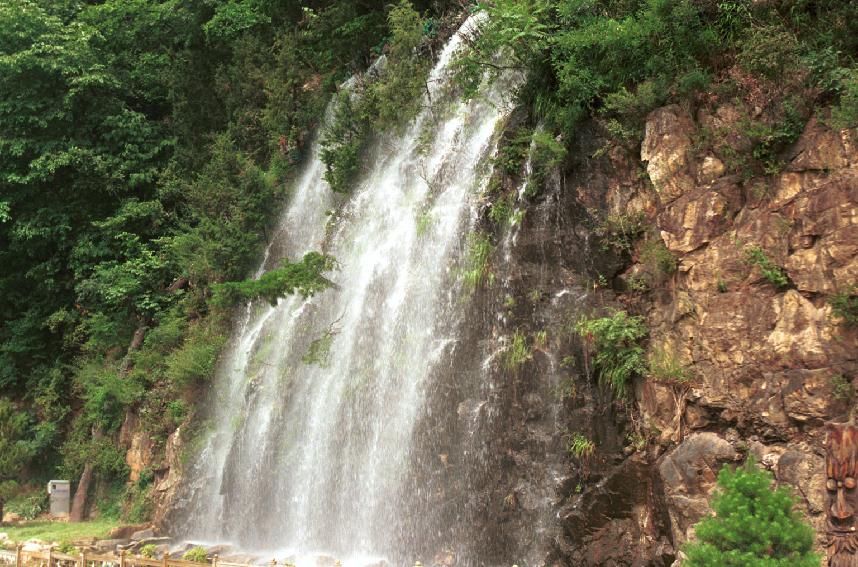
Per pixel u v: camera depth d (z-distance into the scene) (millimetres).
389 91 17891
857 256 9398
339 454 14727
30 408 24625
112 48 28453
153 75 27953
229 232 21406
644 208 11891
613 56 12445
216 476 17359
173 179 24953
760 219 10422
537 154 13133
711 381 10383
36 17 25312
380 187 18047
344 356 15625
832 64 10344
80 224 25422
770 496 7480
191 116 25719
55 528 18750
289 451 15844
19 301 25906
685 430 10547
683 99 11562
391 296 15234
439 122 17531
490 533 12008
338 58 22484
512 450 12148
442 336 13758
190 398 19188
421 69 18125
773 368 9875
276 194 21719
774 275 10047
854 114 9680
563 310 12273
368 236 17234
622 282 11883
